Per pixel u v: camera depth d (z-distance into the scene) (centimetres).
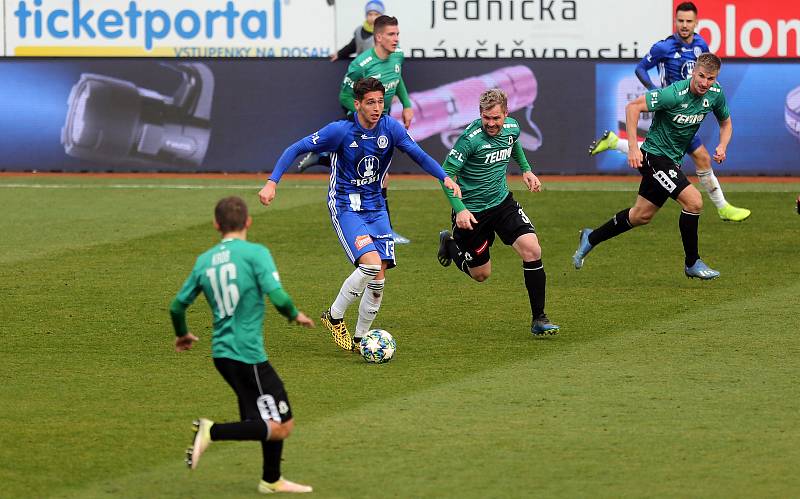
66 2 8250
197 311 4159
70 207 6438
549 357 3497
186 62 7600
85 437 2758
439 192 6906
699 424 2812
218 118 7625
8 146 7694
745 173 7412
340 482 2441
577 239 5475
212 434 2295
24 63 7631
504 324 3947
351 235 3522
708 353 3506
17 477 2481
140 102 7625
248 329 2356
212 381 3256
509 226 3775
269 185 3406
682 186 4316
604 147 5650
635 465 2523
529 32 8294
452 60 7425
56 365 3434
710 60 4197
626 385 3170
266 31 8312
